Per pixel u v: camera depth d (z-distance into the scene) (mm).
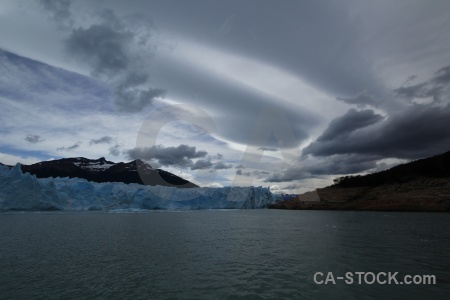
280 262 15625
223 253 18234
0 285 11359
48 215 49906
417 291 10734
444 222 41938
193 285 11516
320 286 11383
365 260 16000
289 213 77250
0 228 30312
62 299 9914
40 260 15812
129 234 27469
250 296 10297
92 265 14742
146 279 12289
